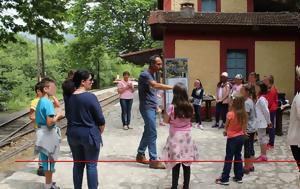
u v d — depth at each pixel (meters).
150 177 8.77
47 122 7.54
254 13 19.92
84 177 8.65
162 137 13.52
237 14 19.81
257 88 10.56
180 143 7.48
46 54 55.53
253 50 18.92
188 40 18.77
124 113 15.31
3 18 19.72
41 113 7.60
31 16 19.69
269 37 18.91
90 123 6.69
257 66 18.98
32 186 8.13
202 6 21.41
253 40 18.91
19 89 35.50
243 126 8.00
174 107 7.48
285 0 20.64
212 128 15.29
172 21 18.27
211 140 12.87
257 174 8.92
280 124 13.41
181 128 7.54
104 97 36.53
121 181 8.49
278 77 18.97
